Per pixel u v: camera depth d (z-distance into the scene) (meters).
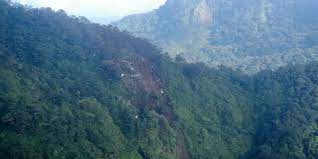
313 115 129.75
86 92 121.81
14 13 146.38
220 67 167.75
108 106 119.19
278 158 114.94
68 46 139.75
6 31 132.25
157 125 118.06
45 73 121.62
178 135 121.75
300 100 138.00
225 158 123.19
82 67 133.00
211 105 138.00
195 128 126.75
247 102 145.00
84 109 112.00
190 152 120.25
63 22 156.25
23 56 125.69
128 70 134.75
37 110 99.25
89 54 142.62
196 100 138.12
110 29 170.50
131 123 115.25
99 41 153.25
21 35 132.25
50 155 91.25
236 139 129.75
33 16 151.50
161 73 140.38
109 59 140.62
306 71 155.12
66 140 97.12
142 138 112.81
